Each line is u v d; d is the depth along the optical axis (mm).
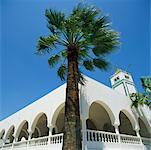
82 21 12102
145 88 20688
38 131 24828
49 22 12758
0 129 24062
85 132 13352
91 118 21578
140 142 17109
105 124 22438
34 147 16047
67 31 11828
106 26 12484
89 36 11867
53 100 16656
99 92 16312
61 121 22031
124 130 23422
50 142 14781
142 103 19109
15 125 21109
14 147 19109
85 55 13242
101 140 14195
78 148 8648
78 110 9578
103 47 12570
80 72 13695
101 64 13336
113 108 16750
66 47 12016
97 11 12414
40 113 17750
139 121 21625
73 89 10039
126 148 15289
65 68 13711
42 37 12625
